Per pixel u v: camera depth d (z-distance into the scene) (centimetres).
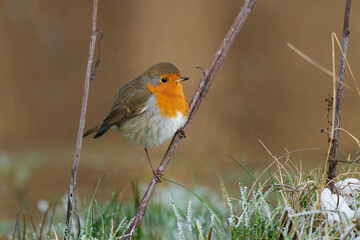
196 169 1108
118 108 690
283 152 1393
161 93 657
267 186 546
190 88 1897
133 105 670
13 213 898
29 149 1454
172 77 655
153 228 690
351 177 570
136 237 614
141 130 671
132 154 1358
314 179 538
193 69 1977
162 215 750
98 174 1153
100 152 1391
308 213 475
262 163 1175
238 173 1070
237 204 591
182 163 1216
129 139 691
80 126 539
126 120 683
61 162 1291
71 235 587
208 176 1058
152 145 679
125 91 697
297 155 1292
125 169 1165
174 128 659
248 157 1312
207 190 884
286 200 496
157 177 549
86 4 2017
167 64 668
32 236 660
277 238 505
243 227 505
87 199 805
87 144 1509
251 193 547
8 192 1040
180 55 1995
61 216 849
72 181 541
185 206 806
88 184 1070
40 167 1239
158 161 1262
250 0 568
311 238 468
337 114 554
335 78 530
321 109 1688
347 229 450
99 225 609
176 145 575
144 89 671
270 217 519
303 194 527
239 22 570
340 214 480
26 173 1173
